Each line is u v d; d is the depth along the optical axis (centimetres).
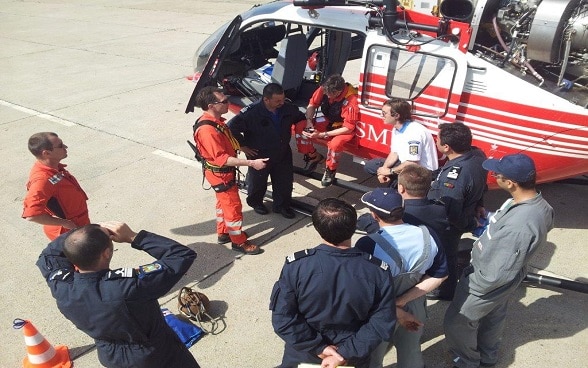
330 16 479
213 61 530
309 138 502
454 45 405
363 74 458
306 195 558
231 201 442
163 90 923
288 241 479
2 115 852
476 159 341
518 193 265
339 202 235
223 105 415
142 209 547
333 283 225
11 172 648
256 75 637
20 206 567
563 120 392
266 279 429
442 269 261
